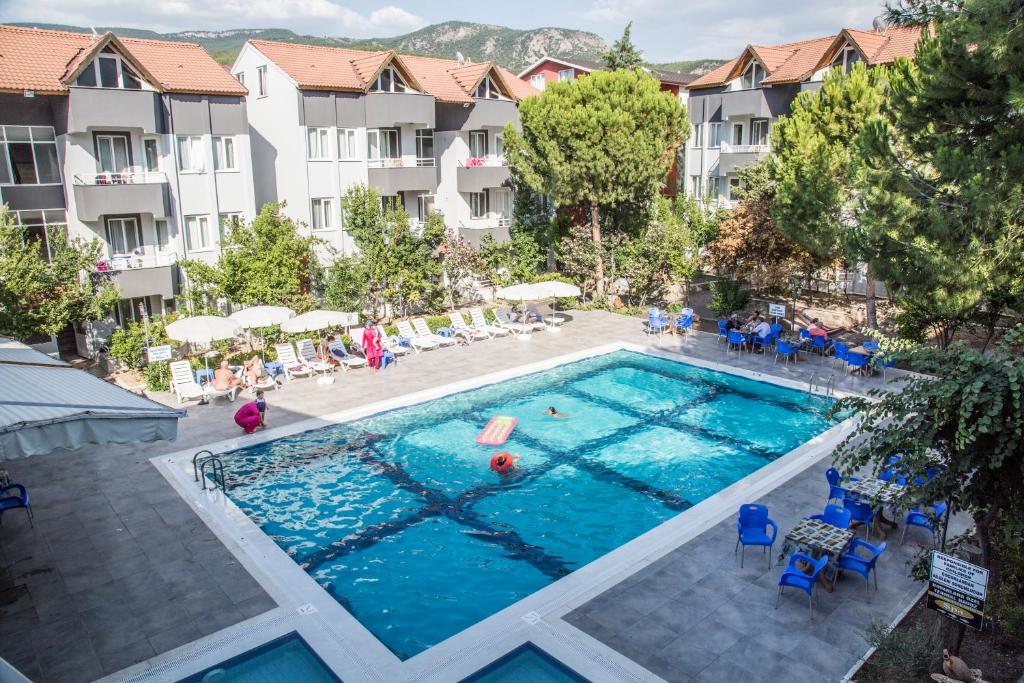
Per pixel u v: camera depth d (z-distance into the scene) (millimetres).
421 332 30375
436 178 39438
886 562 13781
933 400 9273
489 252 37906
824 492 16609
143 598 12586
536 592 12805
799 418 22125
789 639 11375
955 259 15695
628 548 14320
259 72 35219
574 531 15602
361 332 28953
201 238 31531
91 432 10078
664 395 24391
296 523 15828
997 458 8656
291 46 36250
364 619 12469
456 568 14141
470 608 12812
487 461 19156
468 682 10523
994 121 16031
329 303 31344
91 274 27234
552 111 33156
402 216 32469
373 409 22641
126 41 31531
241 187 32469
